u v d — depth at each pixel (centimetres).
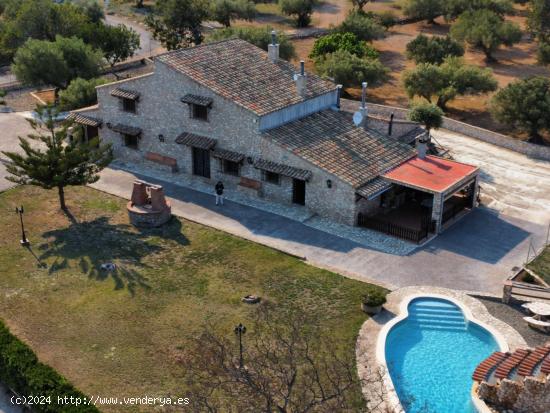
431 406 2816
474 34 8031
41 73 6500
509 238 4138
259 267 3766
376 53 7431
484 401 2764
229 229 4175
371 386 2839
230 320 3294
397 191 4462
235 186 4700
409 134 5097
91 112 5256
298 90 4719
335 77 6712
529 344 3158
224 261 3828
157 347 3114
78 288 3575
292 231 4162
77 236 4094
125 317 3334
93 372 2956
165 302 3453
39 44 6538
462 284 3631
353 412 2702
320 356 3016
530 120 5616
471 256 3916
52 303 3447
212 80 4634
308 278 3650
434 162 4497
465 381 2967
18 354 2836
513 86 5731
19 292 3534
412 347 3184
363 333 3194
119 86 5038
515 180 5000
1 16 9462
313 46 8188
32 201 4538
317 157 4312
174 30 8231
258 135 4425
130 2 11212
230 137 4581
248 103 4478
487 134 5731
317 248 3969
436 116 5319
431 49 7425
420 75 6412
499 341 3150
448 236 4131
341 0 11338
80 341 3161
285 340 3005
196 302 3450
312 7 9769
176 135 4866
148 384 2883
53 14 7750
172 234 4125
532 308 3338
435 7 9594
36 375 2723
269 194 4544
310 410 2648
